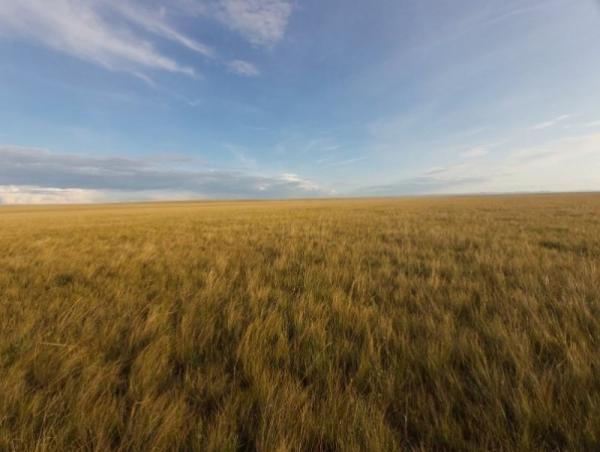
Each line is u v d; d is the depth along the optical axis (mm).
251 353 2225
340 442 1464
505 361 2098
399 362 2129
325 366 2119
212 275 4543
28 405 1677
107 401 1743
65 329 2709
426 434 1552
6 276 4766
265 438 1533
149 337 2570
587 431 1446
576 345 2150
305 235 9609
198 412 1718
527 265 4801
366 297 3555
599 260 4984
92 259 6184
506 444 1442
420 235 9055
